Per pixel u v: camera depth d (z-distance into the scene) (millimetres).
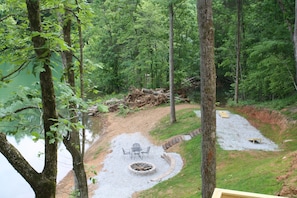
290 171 9031
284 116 18422
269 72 20766
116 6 29953
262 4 19969
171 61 20797
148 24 29797
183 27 29344
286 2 18391
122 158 17250
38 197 4051
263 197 3771
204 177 7422
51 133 3871
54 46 3969
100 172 15445
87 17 5141
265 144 15977
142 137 20938
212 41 7004
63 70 5703
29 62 4059
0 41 4387
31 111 4465
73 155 6305
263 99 25859
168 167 15523
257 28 24141
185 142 17531
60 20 5621
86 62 5668
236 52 25219
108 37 34062
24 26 4605
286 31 19688
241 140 16578
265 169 10125
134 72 33594
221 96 33281
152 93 30156
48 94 4066
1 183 15469
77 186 7250
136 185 13562
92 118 28766
